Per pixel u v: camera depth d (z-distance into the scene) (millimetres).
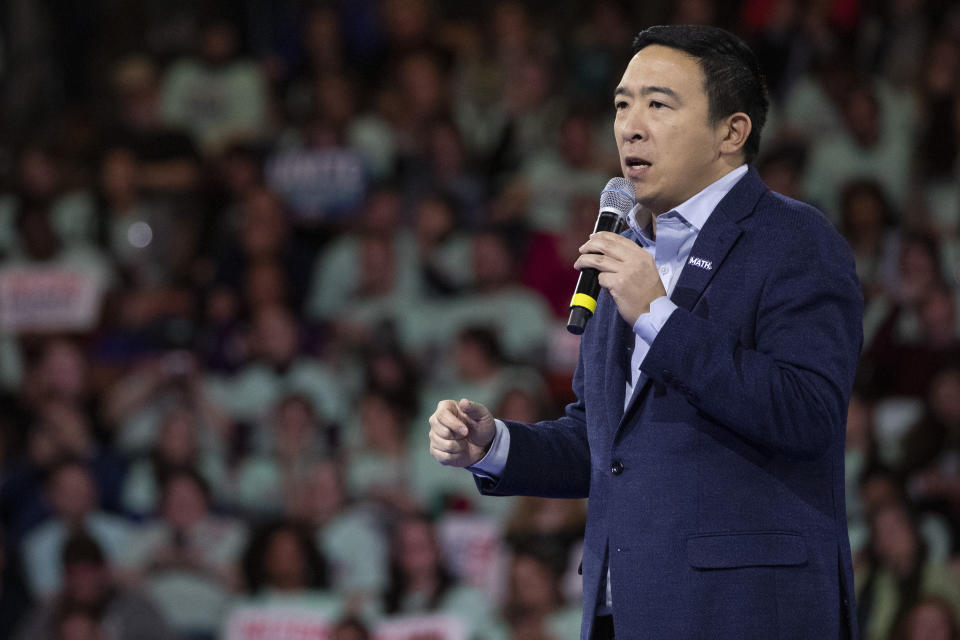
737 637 6680
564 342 23500
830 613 6809
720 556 6730
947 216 24562
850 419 18984
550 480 7797
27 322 26562
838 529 7023
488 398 22078
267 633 19641
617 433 7137
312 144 28328
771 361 6637
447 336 24250
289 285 26891
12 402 24422
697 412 6914
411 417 22219
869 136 25688
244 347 25172
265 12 34656
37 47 35031
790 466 6910
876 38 28203
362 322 24703
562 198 26609
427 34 31500
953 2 27984
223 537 21266
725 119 7258
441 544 19844
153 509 22031
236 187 29047
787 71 28125
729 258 7070
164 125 30672
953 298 21375
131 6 36094
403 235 26609
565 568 18375
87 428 24172
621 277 6785
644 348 7277
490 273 24406
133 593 20141
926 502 18578
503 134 28500
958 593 16844
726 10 30000
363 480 21562
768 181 24250
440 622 18547
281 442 22562
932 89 26375
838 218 23719
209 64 32125
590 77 29688
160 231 28625
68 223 29141
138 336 26328
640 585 6875
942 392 19328
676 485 6883
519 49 30750
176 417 22531
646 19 30484
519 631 18016
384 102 29797
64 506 21656
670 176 7234
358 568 20125
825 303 6832
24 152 30109
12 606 21562
